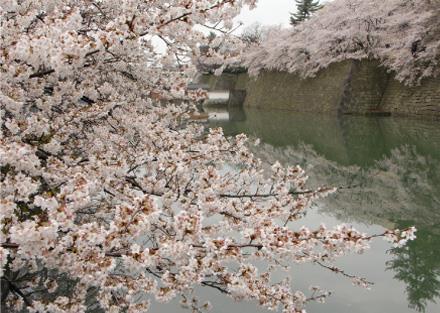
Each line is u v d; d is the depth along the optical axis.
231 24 3.77
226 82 55.69
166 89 6.13
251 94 47.62
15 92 3.56
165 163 3.90
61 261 2.81
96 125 5.50
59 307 3.18
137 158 4.14
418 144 17.97
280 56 40.81
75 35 2.83
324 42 32.69
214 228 3.39
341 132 22.80
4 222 2.68
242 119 31.86
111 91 5.18
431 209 10.28
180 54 4.26
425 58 24.61
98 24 5.28
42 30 3.13
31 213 3.71
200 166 4.88
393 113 27.66
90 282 2.95
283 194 4.12
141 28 3.27
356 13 31.08
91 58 4.38
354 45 32.31
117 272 3.79
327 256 3.36
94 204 4.55
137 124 5.25
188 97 6.14
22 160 3.09
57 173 3.58
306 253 3.28
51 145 3.89
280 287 3.55
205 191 3.29
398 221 9.41
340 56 32.50
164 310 5.14
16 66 3.11
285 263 6.83
